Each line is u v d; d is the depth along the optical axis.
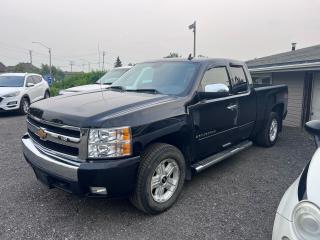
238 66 5.11
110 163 2.95
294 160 5.61
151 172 3.28
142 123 3.17
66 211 3.55
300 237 1.97
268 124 6.24
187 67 4.29
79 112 3.17
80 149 2.99
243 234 3.12
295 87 10.26
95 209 3.60
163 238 3.04
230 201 3.86
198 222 3.34
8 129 8.55
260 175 4.80
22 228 3.17
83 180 2.93
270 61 11.74
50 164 3.15
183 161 3.73
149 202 3.32
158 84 4.25
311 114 9.74
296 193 2.21
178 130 3.58
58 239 2.99
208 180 4.57
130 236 3.06
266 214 3.54
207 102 4.04
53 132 3.27
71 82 27.39
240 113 4.89
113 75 10.47
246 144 5.29
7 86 12.16
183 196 3.99
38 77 14.25
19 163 5.24
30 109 3.83
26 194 3.98
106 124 2.96
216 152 4.57
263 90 5.73
